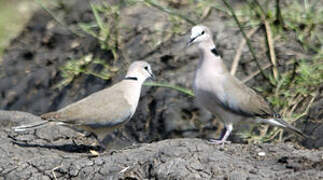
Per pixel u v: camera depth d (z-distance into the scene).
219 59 10.94
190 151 9.54
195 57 15.27
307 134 13.23
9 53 17.73
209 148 9.70
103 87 15.57
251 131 13.67
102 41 15.79
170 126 14.45
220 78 10.80
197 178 8.91
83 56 16.52
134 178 9.31
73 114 10.35
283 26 14.90
